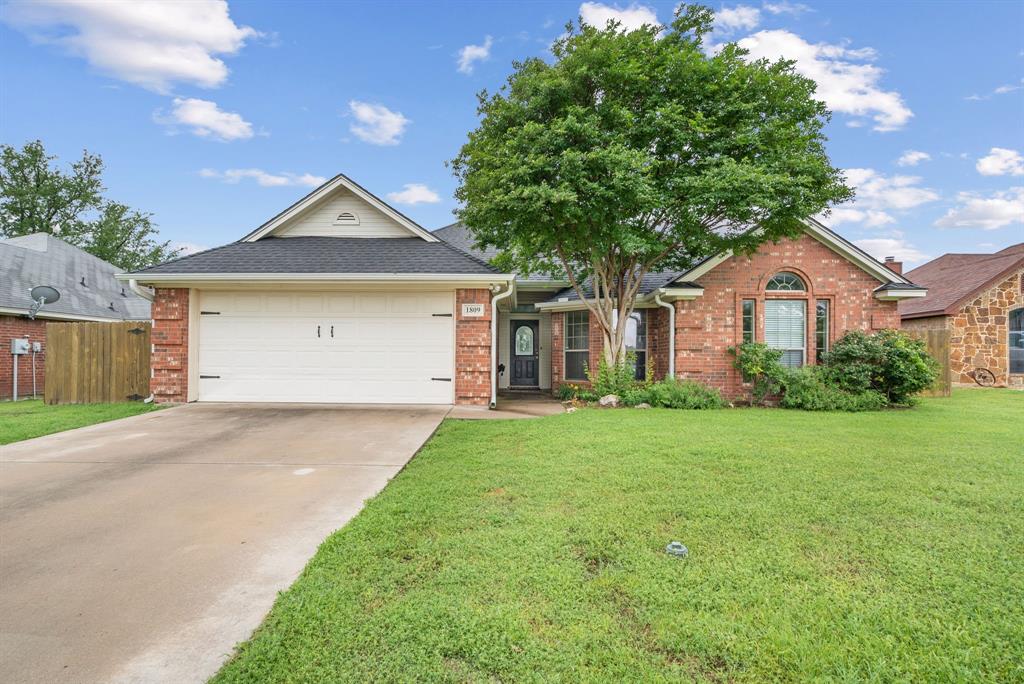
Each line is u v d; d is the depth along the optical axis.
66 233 34.44
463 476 4.92
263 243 11.38
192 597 2.70
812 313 11.67
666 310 12.06
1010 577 2.89
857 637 2.32
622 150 8.51
